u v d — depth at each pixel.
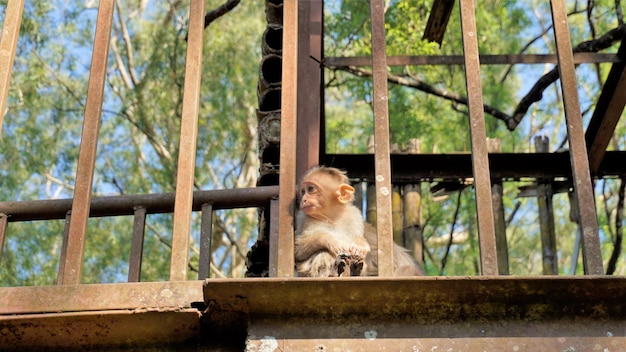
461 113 12.87
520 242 14.55
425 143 12.53
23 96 15.34
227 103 15.55
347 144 14.63
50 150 15.24
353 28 13.25
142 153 16.12
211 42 15.55
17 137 15.18
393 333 3.40
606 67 13.95
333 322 3.43
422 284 3.35
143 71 16.53
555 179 7.77
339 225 5.40
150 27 16.52
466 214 13.25
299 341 3.38
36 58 15.91
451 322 3.42
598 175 7.06
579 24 14.02
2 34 3.99
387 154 3.65
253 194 4.86
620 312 3.44
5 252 14.05
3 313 3.48
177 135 15.71
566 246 14.62
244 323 3.53
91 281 14.30
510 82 14.95
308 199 5.34
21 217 4.98
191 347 3.59
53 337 3.57
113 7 3.99
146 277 14.13
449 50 13.30
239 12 16.02
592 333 3.39
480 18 13.67
